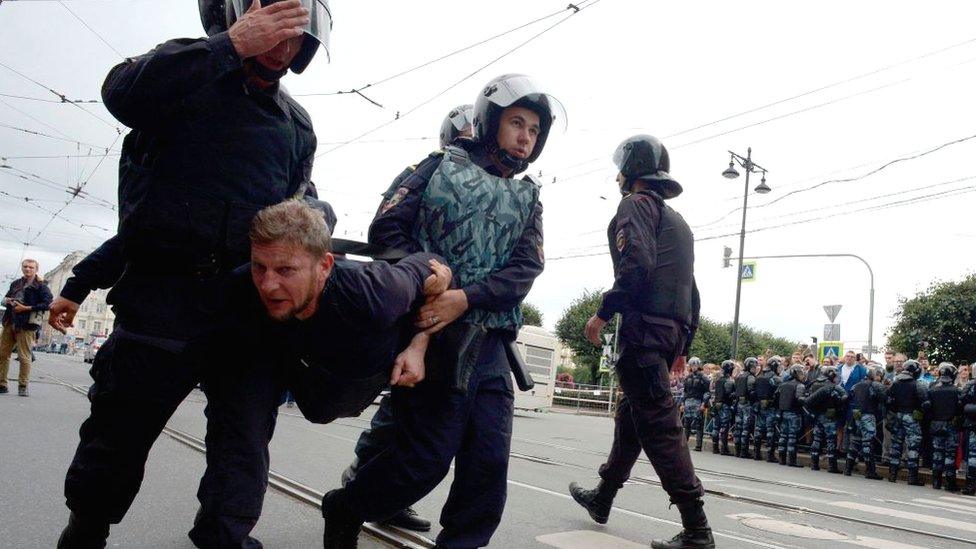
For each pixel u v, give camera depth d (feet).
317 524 10.71
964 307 94.94
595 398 103.96
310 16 6.43
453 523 7.50
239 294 6.23
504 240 7.63
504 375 7.79
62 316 7.25
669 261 10.89
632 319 10.68
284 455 18.12
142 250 6.04
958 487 30.76
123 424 6.00
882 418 35.19
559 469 20.56
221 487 6.27
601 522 12.18
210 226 6.05
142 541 9.34
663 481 10.61
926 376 40.19
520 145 8.13
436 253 7.44
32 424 19.27
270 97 6.42
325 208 7.40
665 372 10.68
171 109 5.88
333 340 6.28
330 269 6.25
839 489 23.91
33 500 11.02
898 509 18.51
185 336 6.07
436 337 7.15
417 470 7.11
